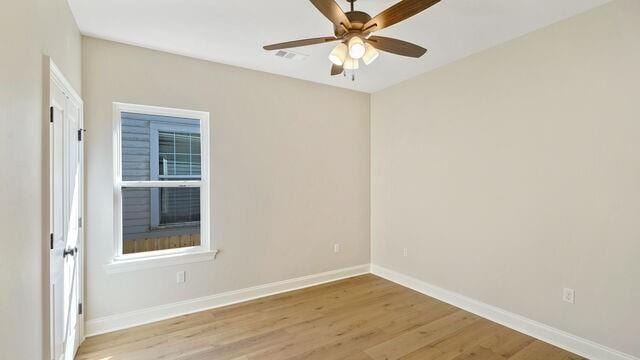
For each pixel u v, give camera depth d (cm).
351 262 432
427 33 270
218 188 332
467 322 295
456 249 332
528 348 250
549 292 258
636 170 214
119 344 255
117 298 281
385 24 188
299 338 266
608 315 226
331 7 171
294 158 383
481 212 308
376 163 440
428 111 363
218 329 281
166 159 318
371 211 449
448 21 249
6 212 119
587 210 237
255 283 356
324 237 408
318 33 270
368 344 257
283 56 317
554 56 254
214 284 330
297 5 227
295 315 310
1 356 116
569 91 246
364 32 196
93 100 272
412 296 359
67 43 217
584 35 237
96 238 273
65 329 212
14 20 126
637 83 213
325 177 408
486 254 304
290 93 379
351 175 432
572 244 245
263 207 361
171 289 307
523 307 275
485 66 304
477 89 312
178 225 327
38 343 157
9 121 122
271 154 366
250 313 314
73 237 233
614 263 224
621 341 220
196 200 336
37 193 155
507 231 287
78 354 241
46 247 165
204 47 296
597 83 231
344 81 396
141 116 305
